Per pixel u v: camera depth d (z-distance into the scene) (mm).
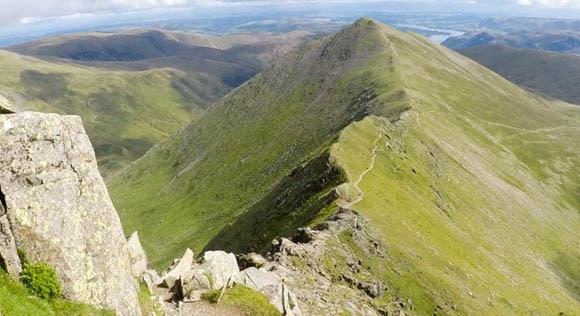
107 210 24781
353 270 62625
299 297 43969
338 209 83125
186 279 33031
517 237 136875
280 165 196750
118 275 24594
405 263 72250
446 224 108125
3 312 18234
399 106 177625
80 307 21656
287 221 97688
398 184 113250
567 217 187375
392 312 52875
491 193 154500
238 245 119188
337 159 107438
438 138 165625
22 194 21203
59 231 21922
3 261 20188
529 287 104188
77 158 23828
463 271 85000
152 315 27156
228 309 31625
